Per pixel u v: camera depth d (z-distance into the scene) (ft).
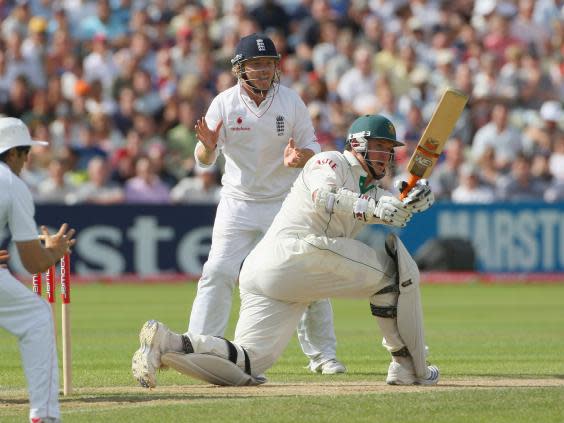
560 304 180.75
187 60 245.65
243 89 94.38
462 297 193.77
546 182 233.55
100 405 72.13
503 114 240.32
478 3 282.77
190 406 69.72
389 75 254.47
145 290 199.93
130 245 211.82
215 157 92.89
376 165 80.07
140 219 212.23
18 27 253.03
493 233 222.48
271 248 80.69
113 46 251.80
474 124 250.98
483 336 130.93
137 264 212.23
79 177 218.18
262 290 81.30
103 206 210.59
